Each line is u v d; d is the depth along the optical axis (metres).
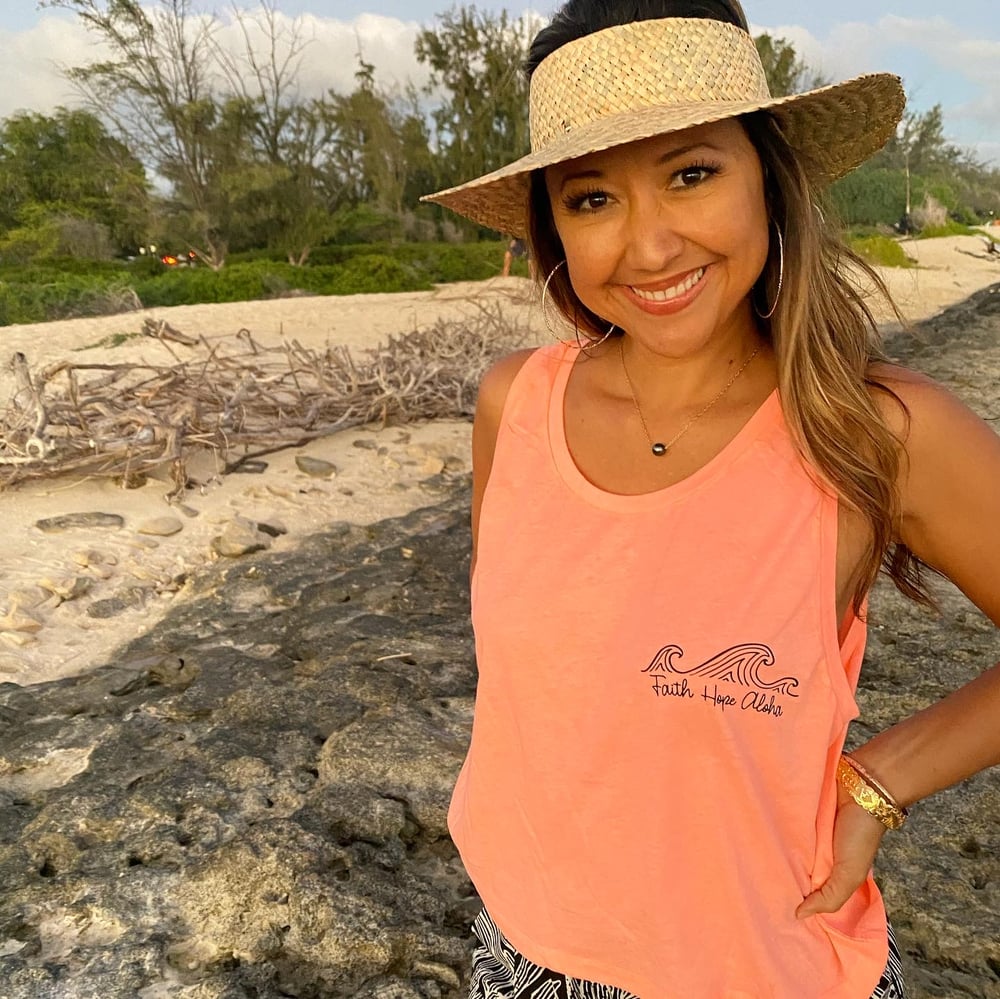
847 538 1.10
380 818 2.35
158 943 1.95
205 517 5.25
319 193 35.03
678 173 1.07
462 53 32.88
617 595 1.10
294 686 3.09
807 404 1.06
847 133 1.26
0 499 5.29
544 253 1.43
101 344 11.13
